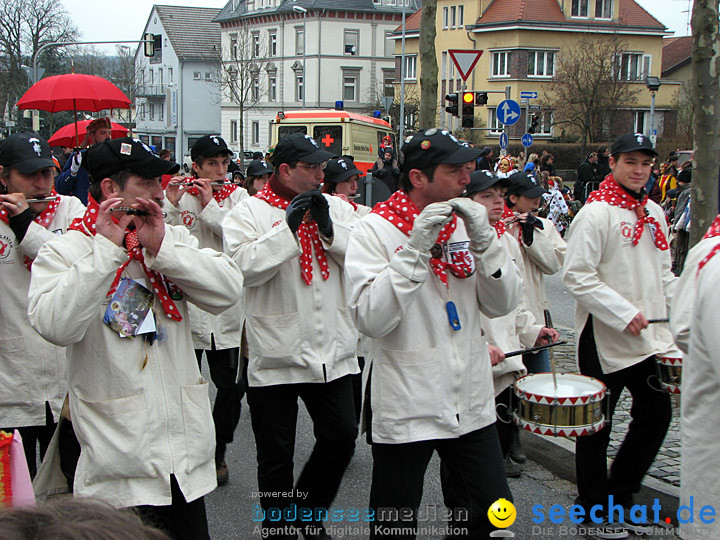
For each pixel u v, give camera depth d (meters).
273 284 3.85
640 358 3.92
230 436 4.95
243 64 56.56
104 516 1.04
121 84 62.81
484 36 48.81
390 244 3.04
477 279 3.07
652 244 4.03
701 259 2.65
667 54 57.09
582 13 48.56
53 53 48.81
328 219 3.78
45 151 4.01
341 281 3.98
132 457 2.73
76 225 2.87
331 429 3.90
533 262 5.01
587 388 3.53
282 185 4.06
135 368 2.77
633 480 4.20
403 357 2.99
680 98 47.91
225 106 65.50
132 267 2.84
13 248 3.85
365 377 3.17
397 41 53.88
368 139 21.50
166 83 71.31
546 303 5.12
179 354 2.91
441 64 51.47
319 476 3.96
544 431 3.35
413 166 3.01
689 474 2.57
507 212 4.95
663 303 4.04
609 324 3.84
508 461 5.05
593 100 40.03
